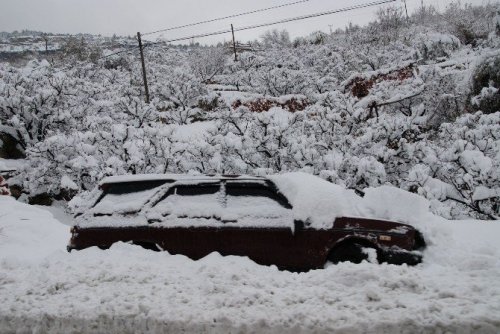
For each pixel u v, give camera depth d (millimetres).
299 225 5723
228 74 35000
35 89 18594
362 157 12180
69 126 18156
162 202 6277
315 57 33625
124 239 6105
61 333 3965
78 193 13469
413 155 12047
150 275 4906
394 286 4348
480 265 5148
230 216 5930
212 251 5891
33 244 8070
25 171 15469
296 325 3713
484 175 10133
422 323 3596
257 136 12555
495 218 10484
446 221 7953
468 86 20750
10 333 4047
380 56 29328
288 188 6082
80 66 29812
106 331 3928
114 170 12406
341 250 5785
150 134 13125
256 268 5168
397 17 47906
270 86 26422
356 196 6828
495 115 12195
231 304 4109
